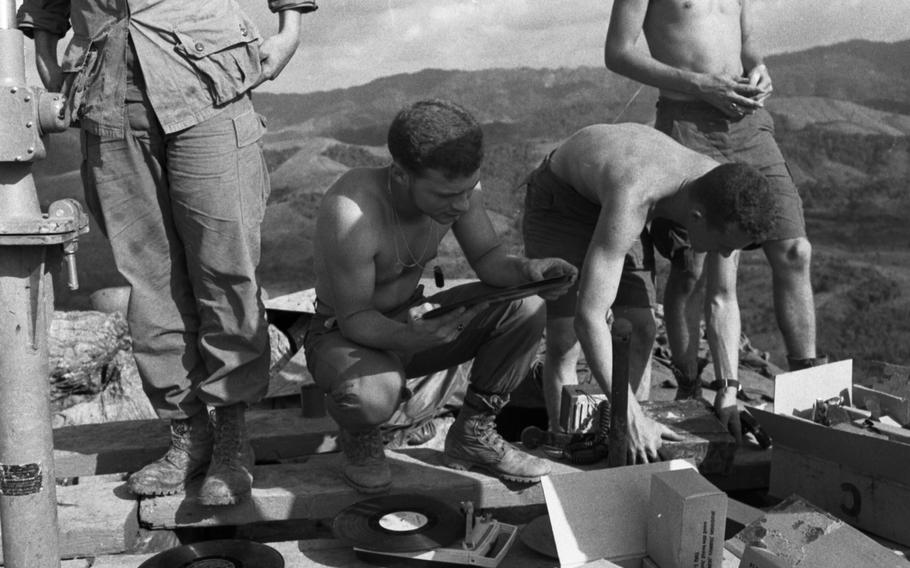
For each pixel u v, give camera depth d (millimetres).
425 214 2492
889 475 2588
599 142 3102
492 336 2688
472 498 2777
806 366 3678
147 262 2568
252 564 2369
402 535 2424
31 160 1793
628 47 3777
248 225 2514
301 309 4012
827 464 2760
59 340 4320
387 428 3520
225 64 2436
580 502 2463
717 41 3748
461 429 2824
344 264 2465
